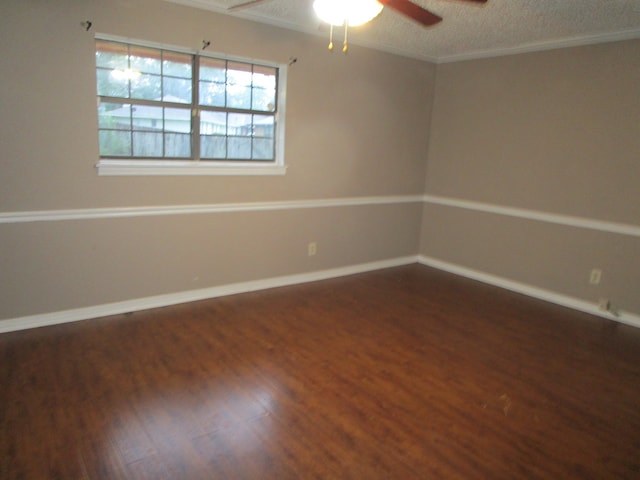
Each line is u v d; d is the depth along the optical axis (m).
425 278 4.71
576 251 3.94
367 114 4.47
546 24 3.38
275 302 3.81
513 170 4.31
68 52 2.89
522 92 4.15
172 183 3.45
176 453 1.97
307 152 4.13
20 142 2.84
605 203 3.72
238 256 3.92
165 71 3.35
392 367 2.80
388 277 4.70
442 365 2.85
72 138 3.00
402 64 4.60
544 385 2.67
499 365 2.88
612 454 2.09
